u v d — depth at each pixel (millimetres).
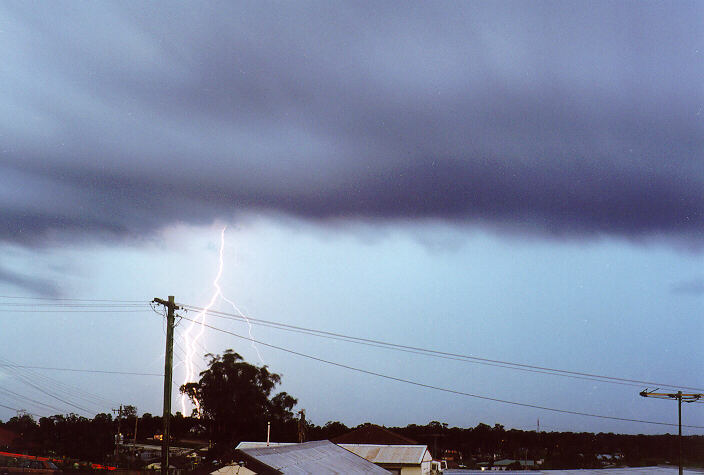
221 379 73062
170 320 25375
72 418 88250
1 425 85812
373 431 61406
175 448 88625
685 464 90000
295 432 75562
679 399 36062
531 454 114938
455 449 116875
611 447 110812
